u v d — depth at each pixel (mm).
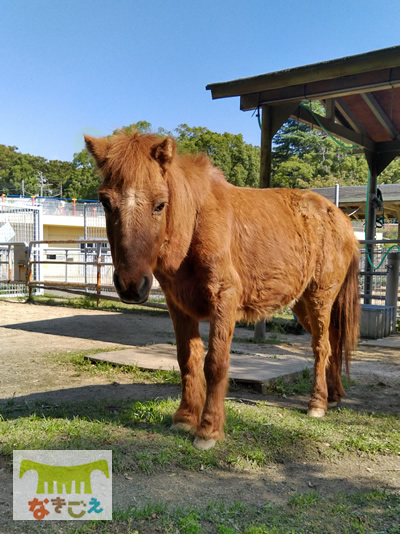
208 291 3371
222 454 3232
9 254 14477
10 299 14352
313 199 4535
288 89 7508
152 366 5629
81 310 12141
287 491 2816
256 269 3828
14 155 95188
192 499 2627
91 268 18938
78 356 6402
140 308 12312
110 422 3684
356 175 45844
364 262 10625
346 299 4617
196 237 3363
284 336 8898
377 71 6691
